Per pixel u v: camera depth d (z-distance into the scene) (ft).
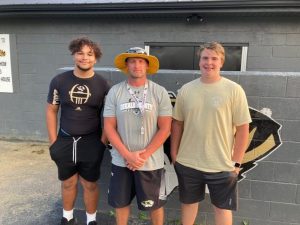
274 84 9.46
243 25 18.12
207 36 18.72
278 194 10.05
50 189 13.89
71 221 10.29
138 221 10.96
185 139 8.60
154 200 8.58
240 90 8.06
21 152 19.76
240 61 18.58
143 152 8.23
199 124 8.25
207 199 10.52
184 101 8.42
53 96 9.22
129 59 8.29
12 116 22.71
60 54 21.29
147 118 8.23
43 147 20.94
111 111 8.51
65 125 9.21
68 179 9.71
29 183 14.60
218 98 8.02
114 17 19.76
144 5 17.89
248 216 10.40
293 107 9.46
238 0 16.58
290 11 16.38
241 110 8.05
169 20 19.08
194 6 17.31
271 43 17.95
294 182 9.88
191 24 18.80
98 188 10.32
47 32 21.21
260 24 17.89
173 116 8.71
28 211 11.82
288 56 17.87
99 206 11.53
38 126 22.52
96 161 9.43
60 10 19.44
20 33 21.70
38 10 19.72
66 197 9.98
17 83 22.34
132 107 8.23
